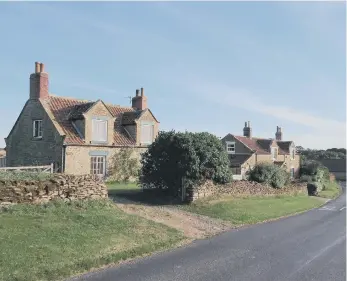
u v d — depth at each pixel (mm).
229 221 17875
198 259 11164
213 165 22453
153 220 15852
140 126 32625
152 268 10102
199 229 15602
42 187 15023
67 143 27328
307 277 9727
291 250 12688
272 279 9500
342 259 11648
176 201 21250
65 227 12664
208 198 21953
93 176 17281
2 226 11820
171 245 12711
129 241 12344
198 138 21953
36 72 29797
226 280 9312
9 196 14070
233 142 50406
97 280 8992
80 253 10570
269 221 19156
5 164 32344
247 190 25359
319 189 41312
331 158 90875
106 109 30000
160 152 22391
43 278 8773
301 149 99125
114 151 30500
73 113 29797
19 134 30797
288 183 33875
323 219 20688
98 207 16078
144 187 24156
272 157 52750
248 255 11836
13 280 8375
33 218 13203
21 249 10164
